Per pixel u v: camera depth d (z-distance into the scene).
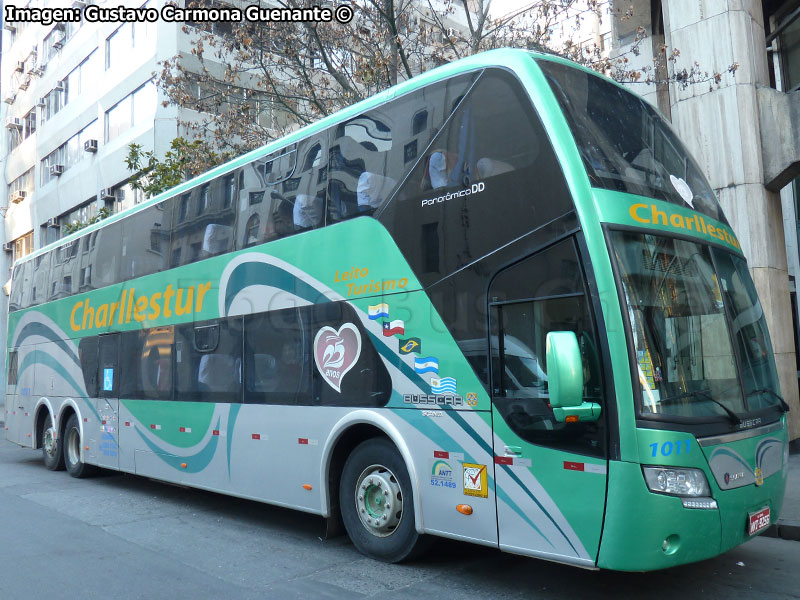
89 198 26.84
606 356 4.51
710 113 11.52
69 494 10.12
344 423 6.32
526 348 4.98
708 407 4.72
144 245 10.10
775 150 11.13
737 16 11.39
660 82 12.05
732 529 4.70
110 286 10.89
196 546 6.94
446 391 5.48
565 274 4.80
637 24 14.63
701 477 4.52
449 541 6.43
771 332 10.82
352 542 6.98
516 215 5.17
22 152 33.78
